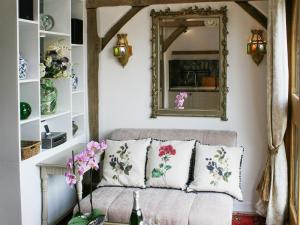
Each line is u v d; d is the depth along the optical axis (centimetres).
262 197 395
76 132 444
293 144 378
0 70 324
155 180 369
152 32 430
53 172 356
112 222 310
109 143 396
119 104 448
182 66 427
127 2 432
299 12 346
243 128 420
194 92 427
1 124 328
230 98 420
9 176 332
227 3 412
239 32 412
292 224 370
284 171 384
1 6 320
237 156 368
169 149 378
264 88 412
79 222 291
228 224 310
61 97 418
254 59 410
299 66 348
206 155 370
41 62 380
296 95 366
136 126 446
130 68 441
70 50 412
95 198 346
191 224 311
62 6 410
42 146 379
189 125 431
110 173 380
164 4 426
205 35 419
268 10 388
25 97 359
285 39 362
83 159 294
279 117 372
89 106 451
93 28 444
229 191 355
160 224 316
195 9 417
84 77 448
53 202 389
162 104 436
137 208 244
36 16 347
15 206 334
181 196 349
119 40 432
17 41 318
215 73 420
